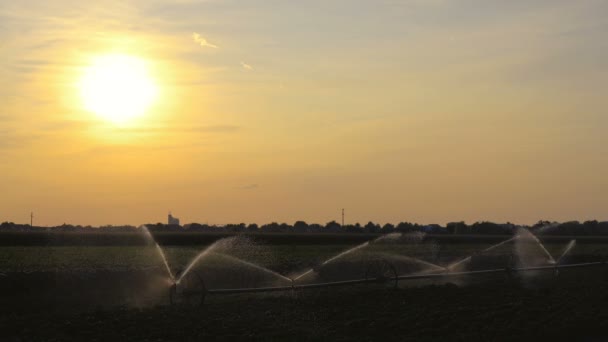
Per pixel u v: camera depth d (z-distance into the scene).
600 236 155.50
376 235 123.44
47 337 24.59
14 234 89.38
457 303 34.34
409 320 28.95
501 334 26.42
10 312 31.59
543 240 126.69
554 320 29.48
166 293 38.62
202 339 24.62
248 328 26.47
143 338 24.72
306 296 36.50
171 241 94.19
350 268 53.78
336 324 27.89
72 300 35.75
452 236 129.25
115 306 33.56
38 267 46.31
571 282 47.50
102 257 59.03
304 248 85.06
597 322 29.52
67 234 92.94
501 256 68.12
